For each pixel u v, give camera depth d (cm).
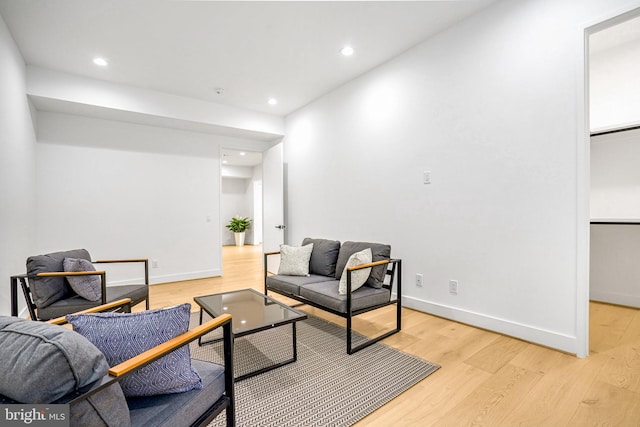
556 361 197
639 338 231
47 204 368
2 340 76
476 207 253
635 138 312
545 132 214
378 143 338
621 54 321
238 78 362
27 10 234
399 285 253
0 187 232
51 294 213
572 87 201
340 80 372
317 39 283
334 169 399
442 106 276
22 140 297
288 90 399
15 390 70
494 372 186
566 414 148
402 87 310
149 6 232
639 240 307
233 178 1002
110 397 81
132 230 423
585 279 199
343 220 386
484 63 246
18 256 280
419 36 282
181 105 409
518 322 230
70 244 382
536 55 217
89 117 395
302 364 200
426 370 189
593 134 322
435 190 283
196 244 474
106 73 342
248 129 466
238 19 251
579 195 199
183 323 106
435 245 284
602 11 188
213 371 122
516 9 227
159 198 443
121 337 97
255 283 443
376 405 157
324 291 242
